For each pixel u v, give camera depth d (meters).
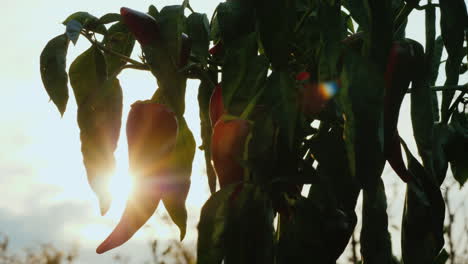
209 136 0.84
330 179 0.73
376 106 0.69
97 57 0.80
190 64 0.78
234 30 0.77
